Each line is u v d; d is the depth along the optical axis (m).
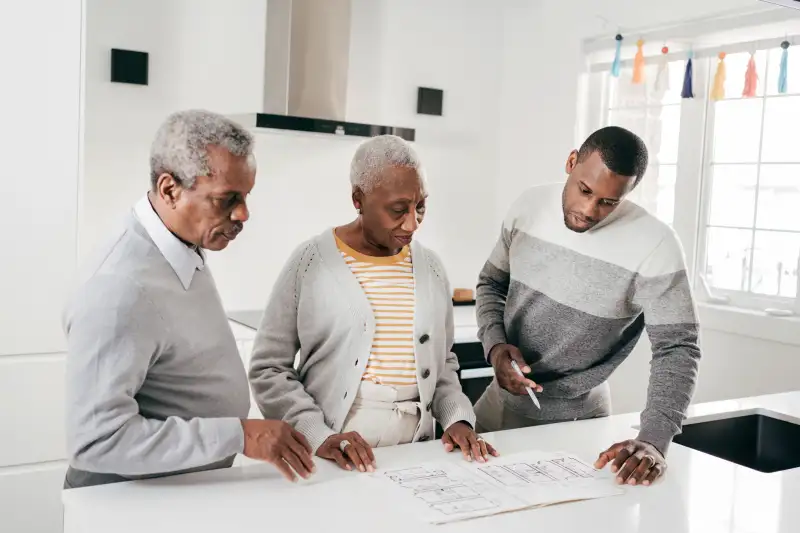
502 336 1.97
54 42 2.44
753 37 3.04
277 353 1.67
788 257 3.03
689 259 3.35
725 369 3.10
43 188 2.46
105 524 1.19
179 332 1.33
